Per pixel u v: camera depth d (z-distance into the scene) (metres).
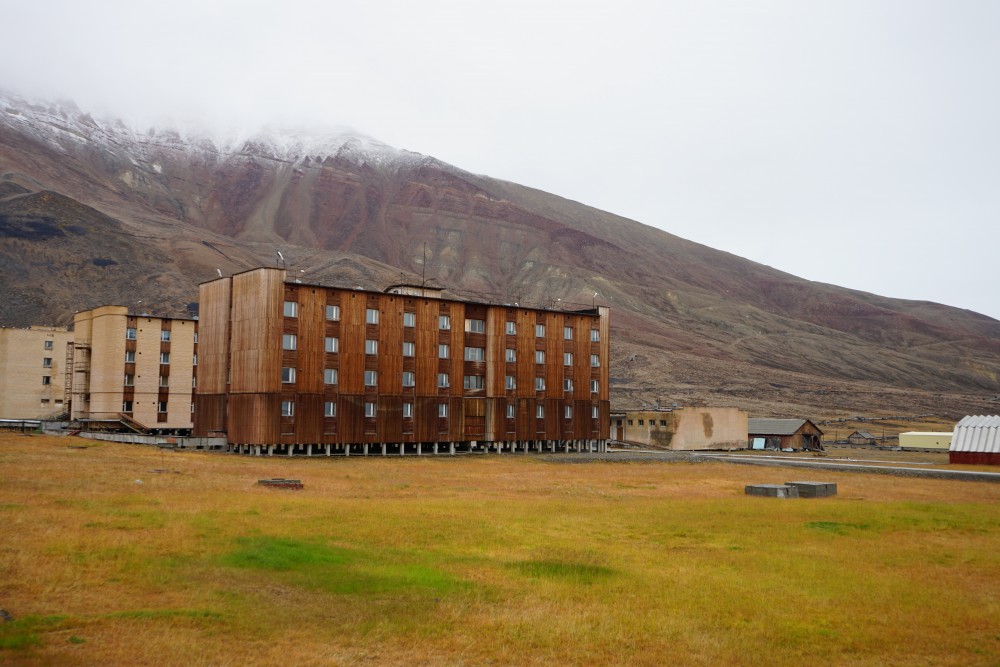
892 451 146.62
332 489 51.97
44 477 46.41
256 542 30.44
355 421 91.00
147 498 40.12
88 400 122.62
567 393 111.12
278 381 85.56
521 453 104.06
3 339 132.88
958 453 104.38
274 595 23.78
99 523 32.00
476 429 102.19
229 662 18.25
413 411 96.00
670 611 24.39
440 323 99.50
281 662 18.52
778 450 139.75
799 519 44.78
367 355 92.69
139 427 112.06
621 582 27.70
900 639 22.69
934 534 41.31
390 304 95.06
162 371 120.62
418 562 29.28
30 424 113.94
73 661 17.64
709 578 28.98
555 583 26.95
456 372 100.38
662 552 33.91
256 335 86.06
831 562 32.88
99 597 22.45
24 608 21.06
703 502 51.66
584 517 42.84
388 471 69.56
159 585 23.92
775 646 21.73
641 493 57.84
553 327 110.62
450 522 38.53
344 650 19.64
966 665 20.83
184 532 31.20
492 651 20.20
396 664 18.97
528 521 40.56
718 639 22.02
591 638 21.56
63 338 137.62
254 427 84.69
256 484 51.38
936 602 26.62
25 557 25.67
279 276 86.62
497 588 26.03
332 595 24.09
